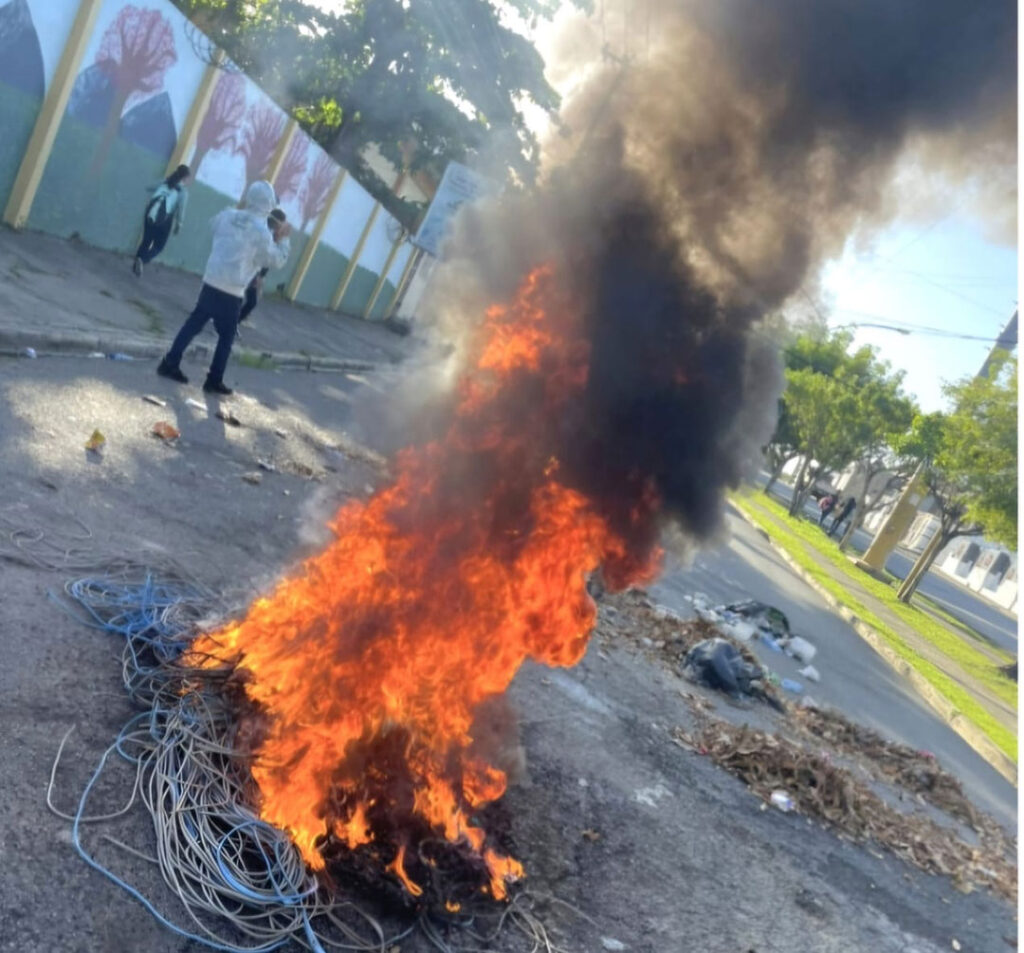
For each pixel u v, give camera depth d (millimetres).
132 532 5230
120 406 7566
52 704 3311
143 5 12742
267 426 9336
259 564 5566
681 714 6754
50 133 11953
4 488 4984
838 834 5758
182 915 2664
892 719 10266
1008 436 20969
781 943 4066
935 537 25797
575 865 3982
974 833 7047
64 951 2371
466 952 3059
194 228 16922
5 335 7566
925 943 4711
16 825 2688
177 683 3633
